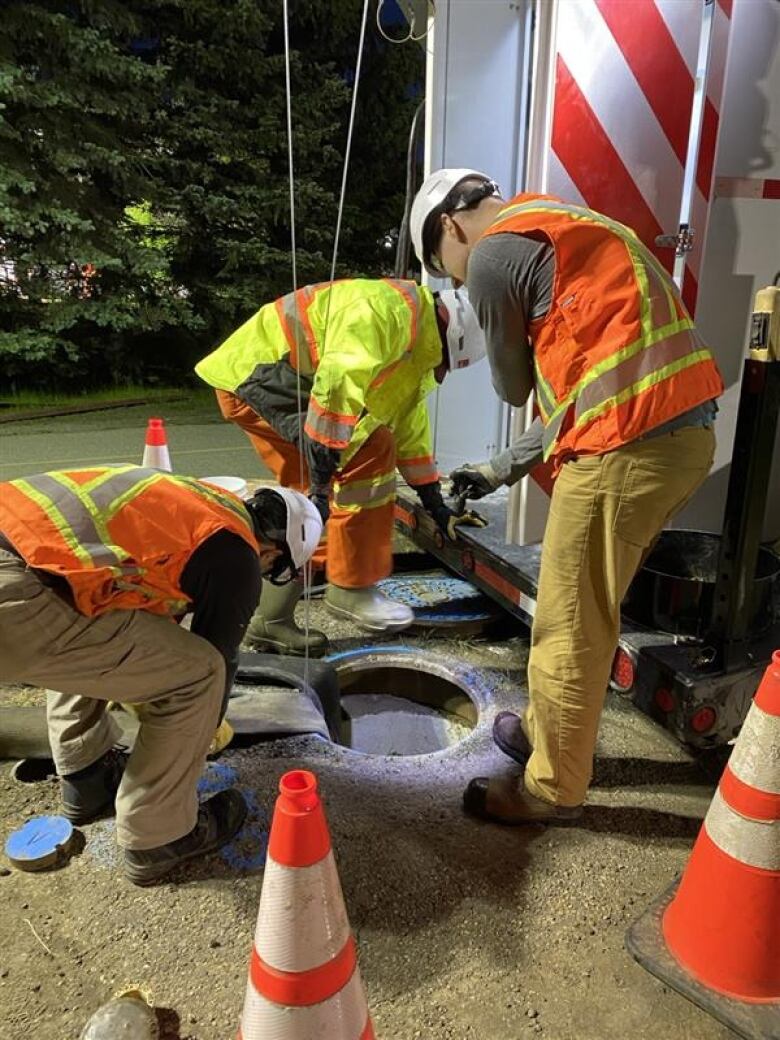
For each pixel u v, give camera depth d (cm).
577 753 210
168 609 195
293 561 210
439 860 213
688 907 181
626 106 271
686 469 192
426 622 350
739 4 299
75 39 866
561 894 203
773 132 312
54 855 207
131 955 183
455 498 366
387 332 282
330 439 277
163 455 340
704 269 325
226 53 997
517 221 197
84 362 1054
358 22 1041
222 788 237
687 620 253
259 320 316
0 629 168
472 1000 173
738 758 174
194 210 1042
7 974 178
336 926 132
